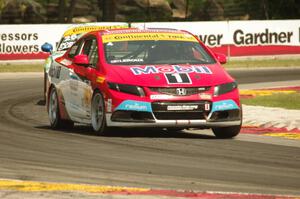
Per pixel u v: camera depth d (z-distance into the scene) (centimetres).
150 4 17250
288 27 11894
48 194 2433
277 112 5472
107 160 3216
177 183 2681
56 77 4681
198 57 4272
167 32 4447
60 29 11244
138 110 3850
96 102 4088
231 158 3322
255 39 11769
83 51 4500
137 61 4156
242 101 6334
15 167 3022
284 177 2844
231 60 11644
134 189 2519
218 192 2480
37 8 16650
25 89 7975
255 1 16975
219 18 16288
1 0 16312
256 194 2456
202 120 3900
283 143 3897
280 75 9531
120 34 4378
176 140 3922
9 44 11112
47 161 3189
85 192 2466
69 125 4659
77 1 17325
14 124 4888
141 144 3738
